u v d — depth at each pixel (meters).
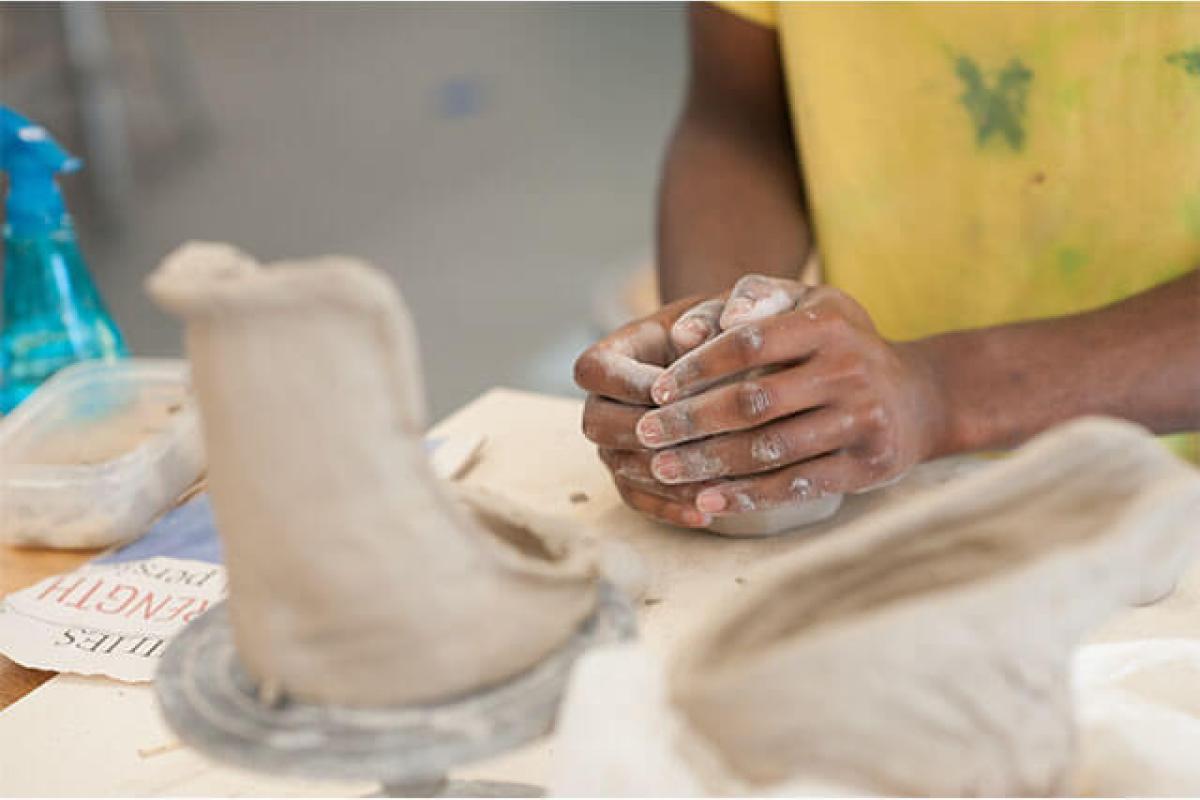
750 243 1.36
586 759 0.43
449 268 3.28
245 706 0.49
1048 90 1.20
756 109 1.43
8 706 0.78
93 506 0.97
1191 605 0.80
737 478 0.90
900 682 0.40
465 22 5.08
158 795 0.68
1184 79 1.14
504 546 0.53
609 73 4.57
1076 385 1.00
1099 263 1.25
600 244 3.37
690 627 0.82
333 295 0.42
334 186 3.76
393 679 0.47
